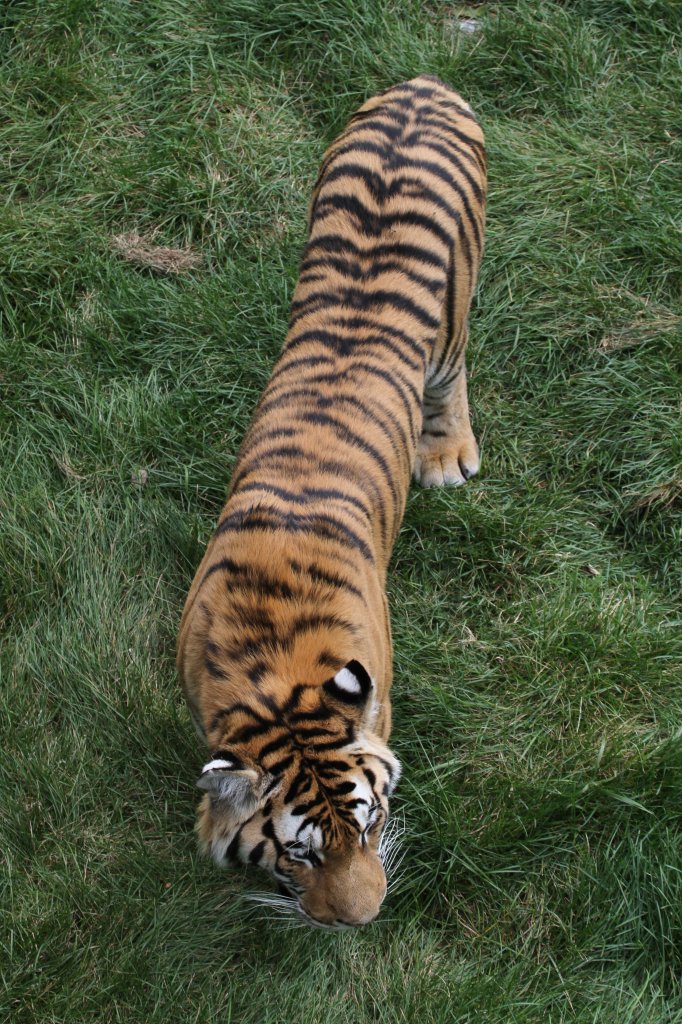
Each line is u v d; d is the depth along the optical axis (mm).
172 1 7355
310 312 4641
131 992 4199
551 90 7234
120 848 4582
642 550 5609
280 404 4379
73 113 6906
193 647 3914
